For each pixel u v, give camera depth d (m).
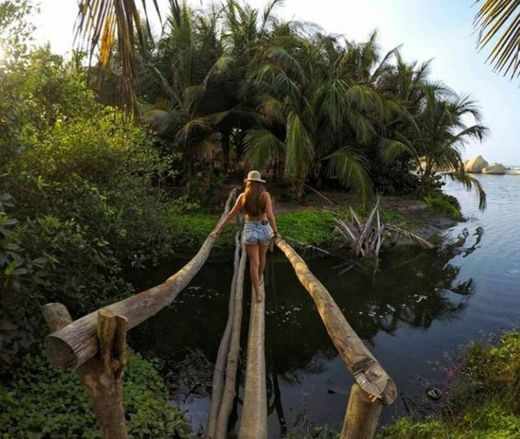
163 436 3.62
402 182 18.12
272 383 5.35
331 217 12.99
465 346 6.09
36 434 3.11
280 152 13.45
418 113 16.97
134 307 2.47
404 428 3.93
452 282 9.41
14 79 3.95
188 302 7.68
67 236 4.27
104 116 6.21
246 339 6.20
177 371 5.49
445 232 13.92
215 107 14.97
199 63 14.38
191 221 11.73
